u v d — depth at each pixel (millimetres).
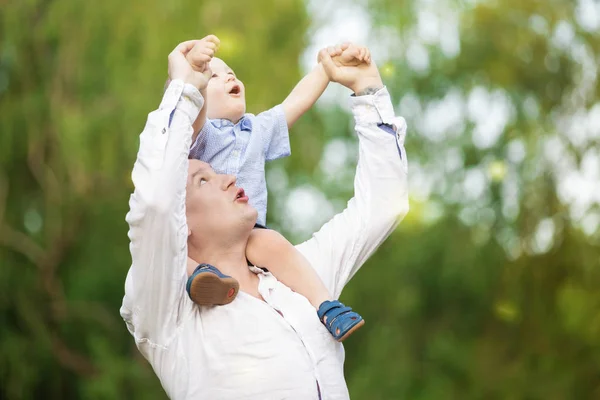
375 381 13555
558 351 14281
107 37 12367
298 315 4859
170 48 12156
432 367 14148
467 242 14125
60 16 12422
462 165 14641
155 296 4711
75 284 13711
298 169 13602
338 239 5320
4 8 12664
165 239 4578
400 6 14516
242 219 4965
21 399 13203
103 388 12883
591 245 14055
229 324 4762
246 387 4660
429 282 14383
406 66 14688
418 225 14336
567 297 14500
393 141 5348
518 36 14383
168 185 4551
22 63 12828
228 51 12148
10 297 13508
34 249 13664
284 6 13031
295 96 5523
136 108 12094
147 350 4887
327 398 4758
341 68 5441
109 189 13250
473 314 14562
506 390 13930
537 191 14039
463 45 14562
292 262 5031
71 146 12227
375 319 14125
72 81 12828
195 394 4715
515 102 14445
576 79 14172
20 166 13406
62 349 13836
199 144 5168
